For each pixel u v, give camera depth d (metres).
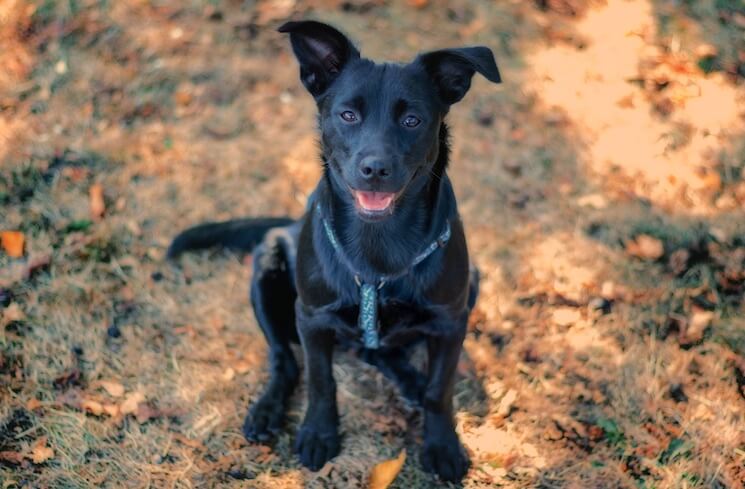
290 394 1.52
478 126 1.93
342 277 1.36
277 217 1.70
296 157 1.87
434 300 1.35
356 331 1.40
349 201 1.33
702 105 1.96
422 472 1.44
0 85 1.90
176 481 1.41
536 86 2.00
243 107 1.94
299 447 1.45
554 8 2.15
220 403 1.51
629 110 1.96
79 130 1.86
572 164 1.87
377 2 2.13
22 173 1.76
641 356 1.58
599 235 1.76
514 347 1.59
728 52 2.05
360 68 1.31
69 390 1.49
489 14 2.12
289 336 1.58
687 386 1.54
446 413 1.44
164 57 1.98
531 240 1.75
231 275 1.68
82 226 1.70
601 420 1.50
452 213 1.36
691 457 1.46
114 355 1.55
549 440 1.48
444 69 1.32
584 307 1.65
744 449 1.47
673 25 2.11
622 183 1.84
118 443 1.44
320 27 1.30
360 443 1.47
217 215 1.77
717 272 1.69
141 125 1.89
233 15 2.06
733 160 1.87
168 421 1.47
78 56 1.96
